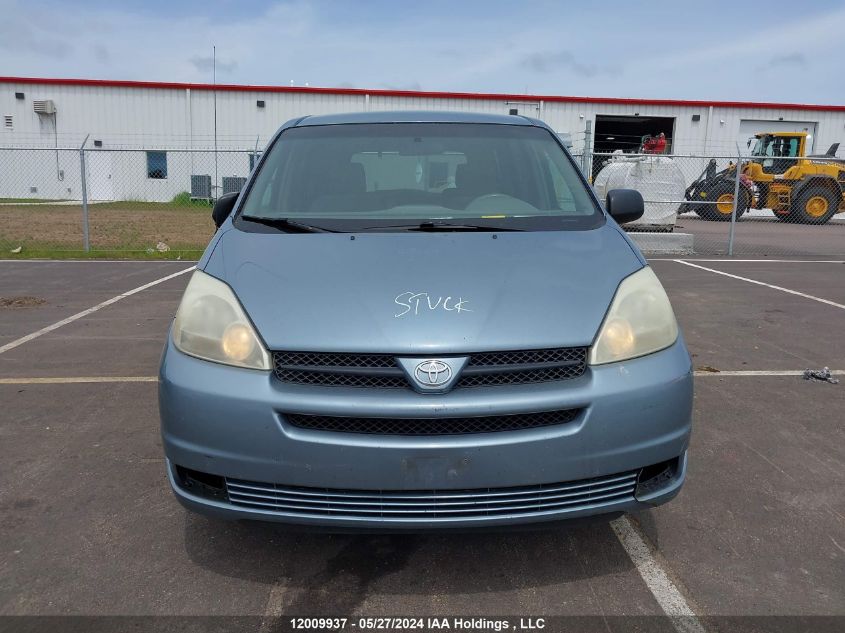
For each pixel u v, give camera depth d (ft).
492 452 7.77
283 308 8.49
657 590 8.80
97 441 13.55
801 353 20.06
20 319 24.21
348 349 7.97
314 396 7.84
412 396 7.79
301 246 9.89
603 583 8.95
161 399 8.57
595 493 8.24
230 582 8.97
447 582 8.97
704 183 74.43
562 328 8.27
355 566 9.33
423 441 7.75
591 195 11.95
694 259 41.52
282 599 8.63
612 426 8.05
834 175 73.46
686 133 107.14
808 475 12.10
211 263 9.65
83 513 10.74
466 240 10.05
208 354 8.39
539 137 13.29
